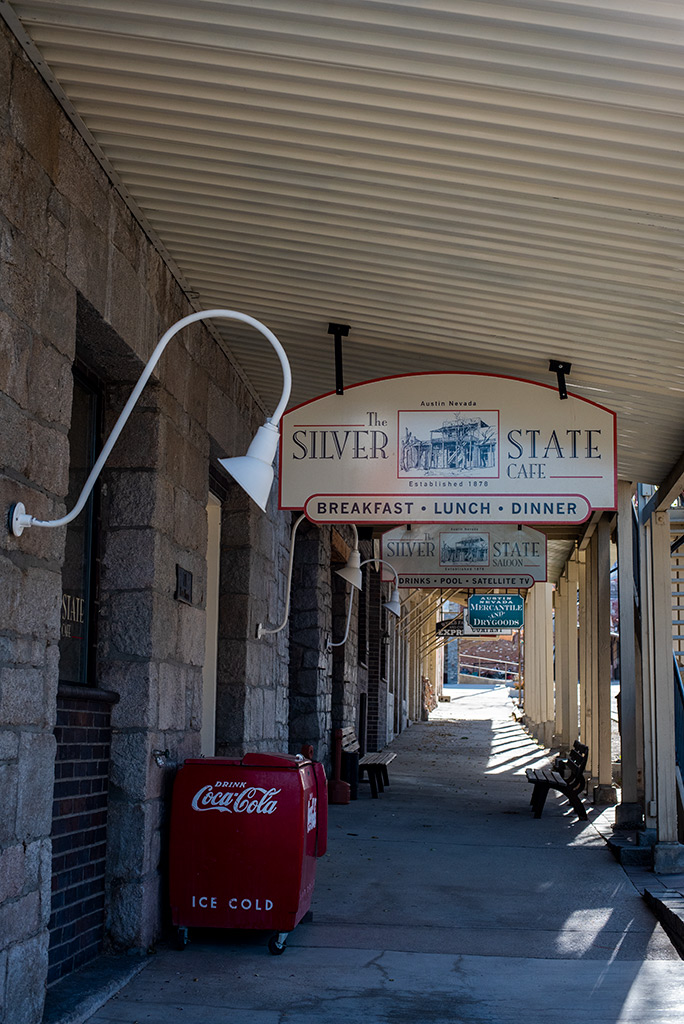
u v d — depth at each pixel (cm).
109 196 445
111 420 506
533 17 323
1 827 326
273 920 480
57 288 384
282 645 834
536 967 482
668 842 723
